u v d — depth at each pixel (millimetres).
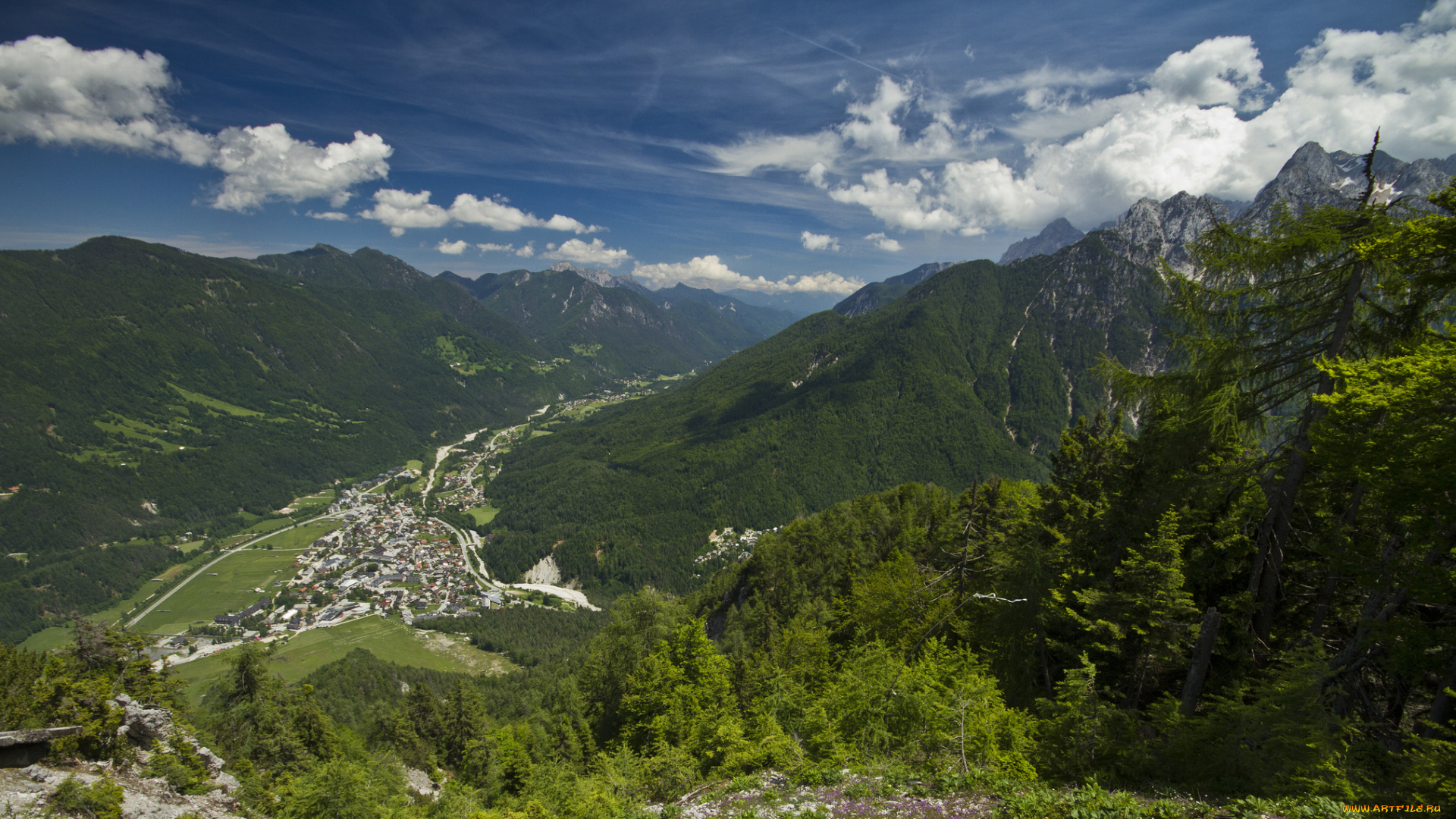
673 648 45125
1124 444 26750
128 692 31531
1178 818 11602
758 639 61750
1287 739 13414
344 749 46562
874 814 14250
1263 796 12922
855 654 32312
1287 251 17641
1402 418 13703
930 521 62625
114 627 34156
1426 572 14008
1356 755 13297
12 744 16969
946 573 33094
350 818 29547
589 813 23906
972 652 27031
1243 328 19234
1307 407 18859
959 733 18312
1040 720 20156
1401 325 17328
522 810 28922
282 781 33281
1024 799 13164
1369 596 17391
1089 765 16000
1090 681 17812
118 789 17031
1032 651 25188
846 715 21156
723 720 30000
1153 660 21438
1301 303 18438
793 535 86375
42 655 32031
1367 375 14156
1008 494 44688
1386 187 16781
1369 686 17219
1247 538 20156
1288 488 18922
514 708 86250
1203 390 20188
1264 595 20109
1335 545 18109
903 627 34125
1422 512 14016
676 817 15867
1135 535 23141
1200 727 15414
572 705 57531
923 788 15391
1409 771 11555
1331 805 11148
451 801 34438
